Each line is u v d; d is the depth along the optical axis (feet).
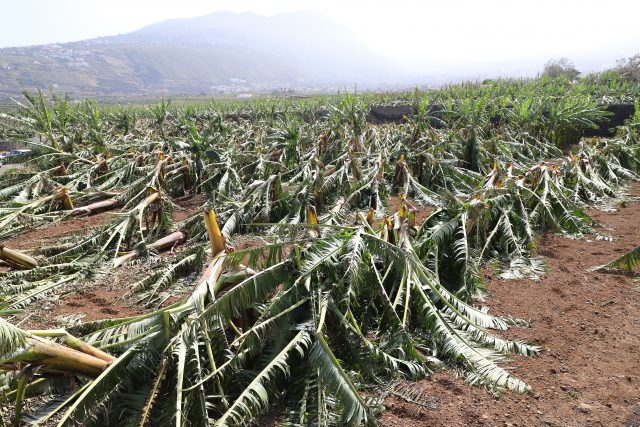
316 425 10.06
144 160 38.63
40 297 17.13
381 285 13.62
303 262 13.38
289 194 27.43
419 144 38.86
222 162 34.32
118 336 11.14
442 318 13.33
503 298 16.70
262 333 11.51
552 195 24.40
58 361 9.57
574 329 14.44
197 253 18.07
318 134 50.08
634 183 35.40
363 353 12.35
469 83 79.56
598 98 69.15
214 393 10.65
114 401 9.89
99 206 30.60
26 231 26.63
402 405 11.10
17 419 9.52
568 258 20.42
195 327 11.05
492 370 11.71
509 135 46.93
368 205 29.60
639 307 15.66
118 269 19.86
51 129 42.63
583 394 11.39
